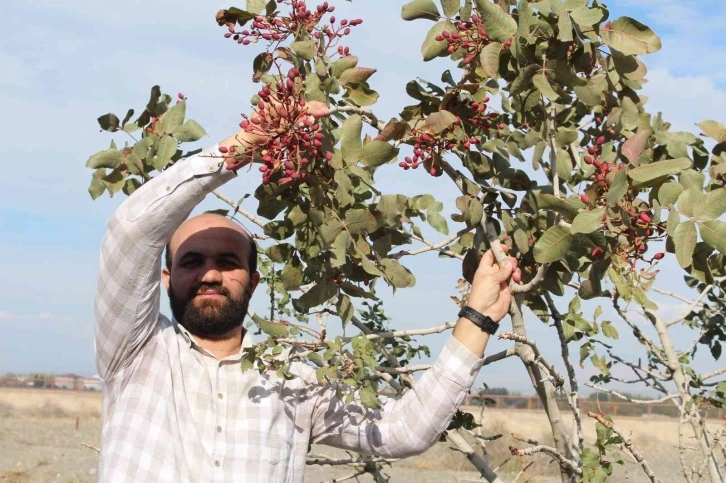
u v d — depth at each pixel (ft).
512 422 65.57
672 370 12.66
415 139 9.77
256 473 10.28
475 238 11.05
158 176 9.64
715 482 11.80
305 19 10.29
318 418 11.14
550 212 10.41
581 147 11.91
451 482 53.83
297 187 10.01
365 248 9.91
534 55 9.27
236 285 10.83
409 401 10.53
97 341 10.21
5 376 214.90
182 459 10.06
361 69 10.02
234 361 10.77
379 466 14.53
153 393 10.26
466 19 10.00
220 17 10.50
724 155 11.01
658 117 10.82
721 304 15.48
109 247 9.77
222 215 11.50
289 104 8.85
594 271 9.36
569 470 11.52
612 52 9.98
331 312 10.99
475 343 10.18
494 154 10.57
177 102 10.89
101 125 11.05
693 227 8.55
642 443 52.75
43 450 75.56
